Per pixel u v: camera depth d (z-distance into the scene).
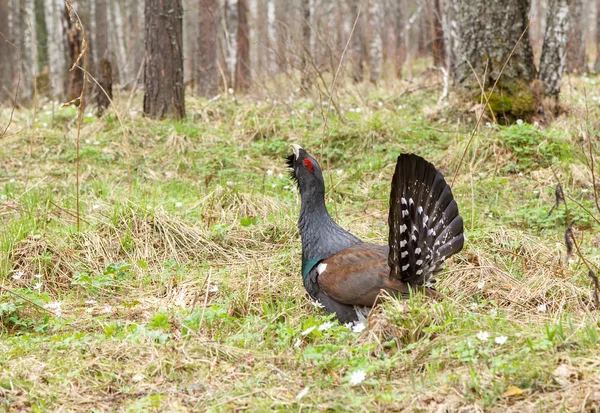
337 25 22.02
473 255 8.66
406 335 6.35
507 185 11.74
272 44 20.36
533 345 5.80
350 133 14.01
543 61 14.55
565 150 12.30
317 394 5.59
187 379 6.05
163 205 10.60
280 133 14.63
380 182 12.03
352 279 6.75
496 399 5.25
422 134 13.88
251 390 5.75
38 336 7.11
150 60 16.20
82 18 25.30
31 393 5.82
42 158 13.91
